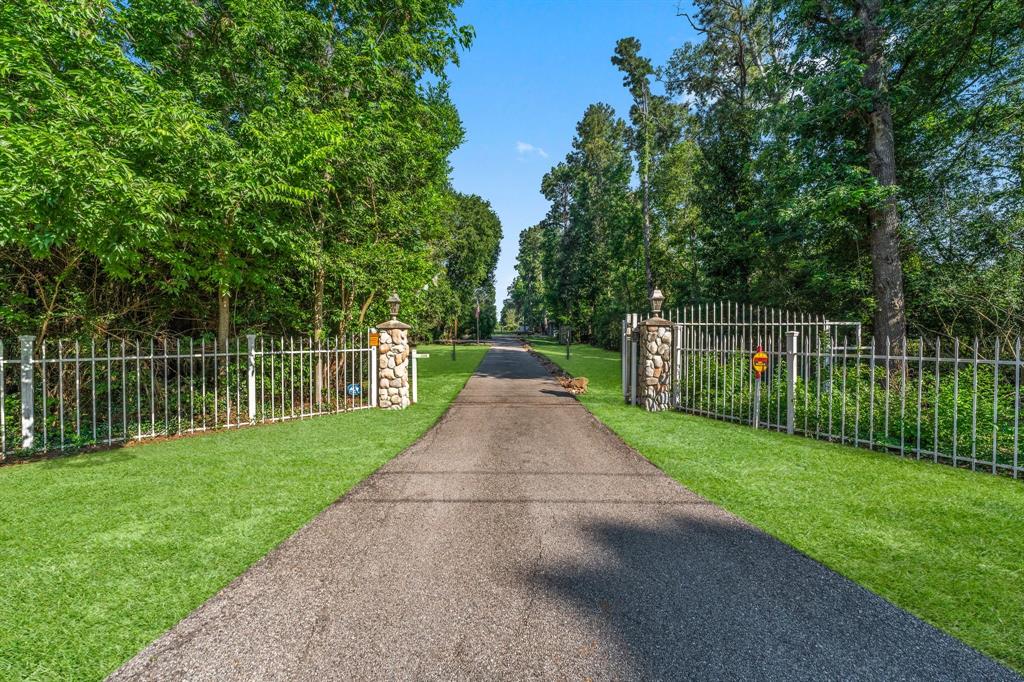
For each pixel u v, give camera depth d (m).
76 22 6.09
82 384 8.64
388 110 10.64
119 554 3.36
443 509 4.31
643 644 2.42
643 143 27.25
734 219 16.05
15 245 7.71
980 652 2.37
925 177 11.12
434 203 12.94
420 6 10.96
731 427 7.93
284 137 7.36
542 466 5.72
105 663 2.25
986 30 9.16
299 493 4.69
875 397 7.44
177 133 6.27
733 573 3.16
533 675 2.19
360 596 2.86
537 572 3.17
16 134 5.17
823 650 2.38
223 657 2.30
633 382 10.25
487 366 20.62
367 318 13.27
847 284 12.50
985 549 3.49
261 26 8.26
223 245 7.66
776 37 11.64
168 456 6.04
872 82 9.69
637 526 3.95
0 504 4.30
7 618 2.58
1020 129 10.10
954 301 10.34
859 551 3.48
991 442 5.94
